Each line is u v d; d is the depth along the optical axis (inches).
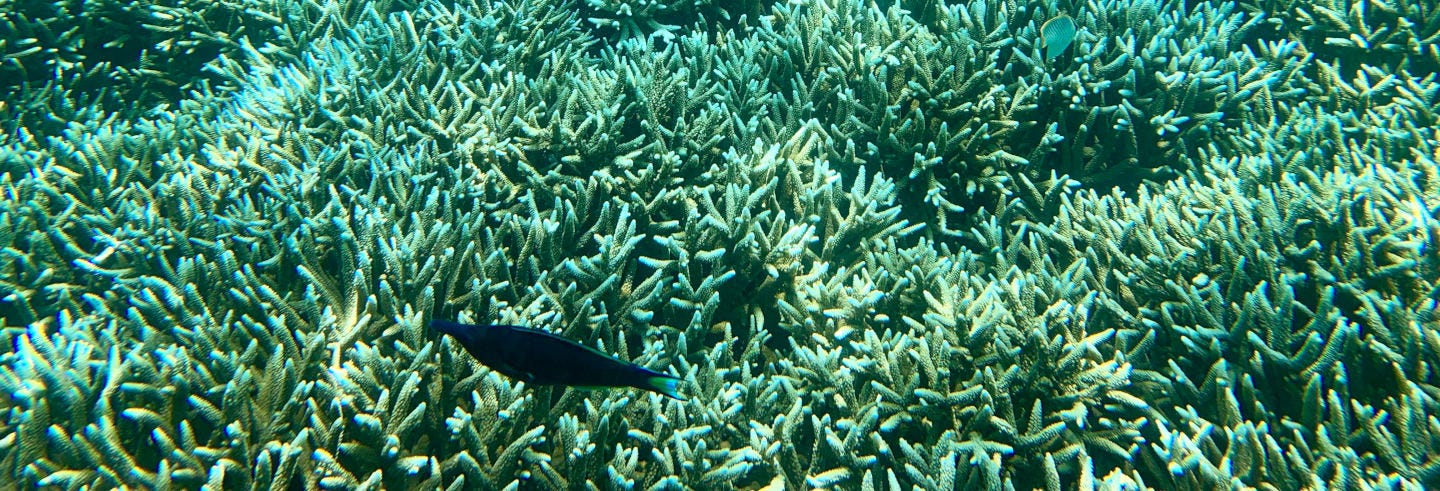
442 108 175.0
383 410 103.3
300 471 101.0
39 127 219.3
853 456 111.3
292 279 137.6
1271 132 179.9
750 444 116.5
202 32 234.5
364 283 124.2
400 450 104.1
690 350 132.3
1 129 212.8
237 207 149.3
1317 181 144.4
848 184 173.9
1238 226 140.0
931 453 112.0
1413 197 132.6
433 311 125.5
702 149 159.9
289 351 114.3
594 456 108.7
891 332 130.1
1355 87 189.2
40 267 149.3
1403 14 192.1
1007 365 115.9
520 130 165.6
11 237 152.6
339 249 139.3
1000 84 181.8
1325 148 169.3
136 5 234.2
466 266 134.3
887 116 167.3
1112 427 115.0
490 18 195.8
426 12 209.2
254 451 103.6
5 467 99.8
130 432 106.3
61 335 121.3
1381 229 128.4
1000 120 175.2
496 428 108.3
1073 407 114.5
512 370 64.9
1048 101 181.5
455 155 157.8
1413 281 121.1
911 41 187.0
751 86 177.6
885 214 150.6
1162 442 106.6
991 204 177.2
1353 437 104.8
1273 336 117.0
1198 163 184.4
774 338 145.6
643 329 132.5
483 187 151.5
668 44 190.5
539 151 164.2
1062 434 114.9
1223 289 132.3
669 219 154.9
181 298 126.6
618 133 159.2
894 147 170.2
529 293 131.2
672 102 172.1
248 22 234.7
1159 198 155.6
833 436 108.7
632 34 210.4
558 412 114.5
